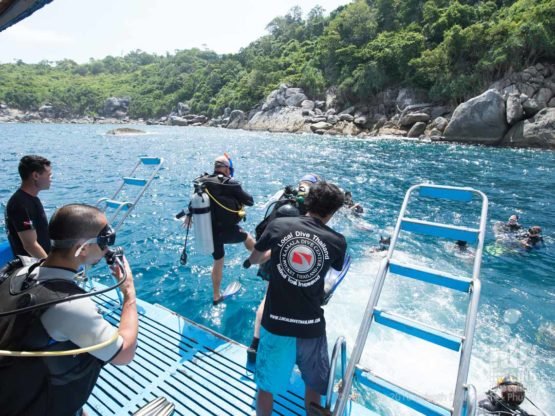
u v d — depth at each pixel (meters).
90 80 152.12
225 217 4.80
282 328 2.36
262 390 2.58
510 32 36.25
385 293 6.14
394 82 47.16
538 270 7.45
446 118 38.03
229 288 5.59
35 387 1.57
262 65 75.38
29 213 3.66
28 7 3.06
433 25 46.69
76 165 19.56
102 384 3.29
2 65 156.75
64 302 1.60
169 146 30.03
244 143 32.78
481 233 2.40
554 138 27.47
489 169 18.89
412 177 16.91
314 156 23.89
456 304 5.92
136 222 9.66
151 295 5.79
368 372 2.28
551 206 12.30
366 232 9.48
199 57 160.12
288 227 2.45
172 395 3.15
